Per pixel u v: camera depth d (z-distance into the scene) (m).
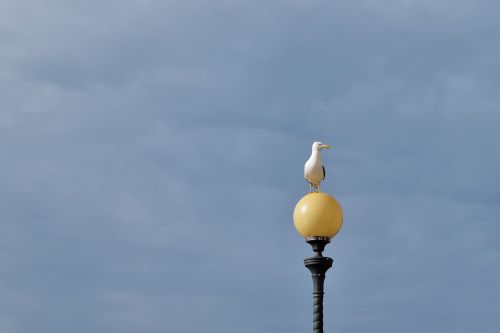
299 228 12.33
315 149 13.62
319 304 11.76
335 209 12.23
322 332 11.69
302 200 12.38
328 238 12.28
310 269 11.93
